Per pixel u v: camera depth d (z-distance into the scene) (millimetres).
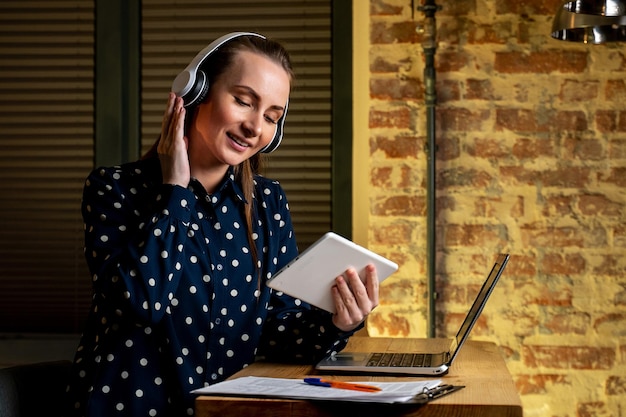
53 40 3752
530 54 3293
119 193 2104
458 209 3307
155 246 1955
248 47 2150
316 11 3643
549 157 3293
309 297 2041
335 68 3613
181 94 2098
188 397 2027
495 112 3295
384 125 3320
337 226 3623
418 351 2473
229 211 2209
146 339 2029
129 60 3723
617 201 3279
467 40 3297
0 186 3795
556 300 3299
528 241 3297
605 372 3291
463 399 1706
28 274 3797
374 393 1699
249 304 2172
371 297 2025
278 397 1692
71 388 2051
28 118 3771
